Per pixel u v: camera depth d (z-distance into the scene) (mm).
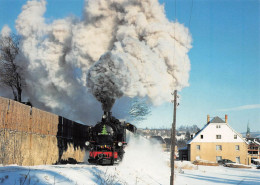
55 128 17766
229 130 50375
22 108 13734
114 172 11938
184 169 27422
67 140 19953
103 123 16594
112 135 16344
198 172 24875
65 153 19234
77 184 8219
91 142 16484
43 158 15750
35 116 15039
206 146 50531
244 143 49562
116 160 16000
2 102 12117
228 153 49750
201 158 50375
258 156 71125
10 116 12664
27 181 6938
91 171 10531
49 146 16656
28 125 14266
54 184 7273
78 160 22156
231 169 33875
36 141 15031
